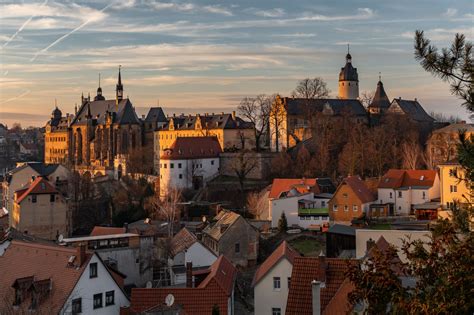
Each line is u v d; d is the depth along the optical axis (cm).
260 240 10356
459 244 2405
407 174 12356
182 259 7838
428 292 2364
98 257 5431
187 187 16425
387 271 2405
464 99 2569
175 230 11544
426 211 11062
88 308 5297
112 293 5522
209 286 5284
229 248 9331
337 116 18300
